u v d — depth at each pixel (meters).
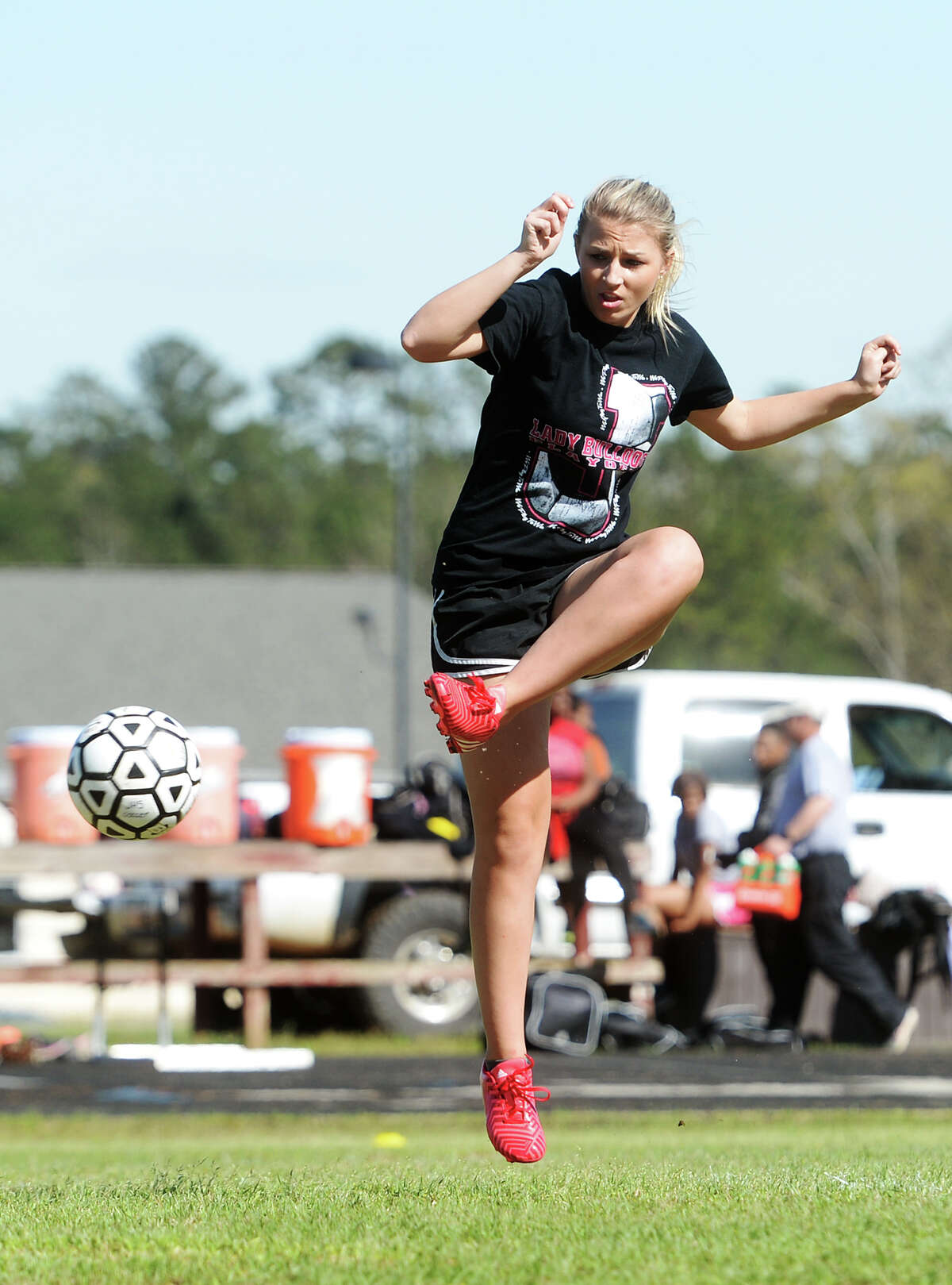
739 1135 26.27
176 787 15.88
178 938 46.41
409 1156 21.86
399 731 105.75
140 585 150.12
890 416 191.12
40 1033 49.47
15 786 42.66
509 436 14.35
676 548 13.76
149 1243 10.96
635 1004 44.44
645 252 13.89
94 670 142.62
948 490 191.88
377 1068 36.94
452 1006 44.62
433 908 45.00
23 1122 28.98
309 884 46.41
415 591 157.25
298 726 140.75
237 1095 32.78
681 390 14.73
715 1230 10.91
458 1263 10.05
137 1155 23.27
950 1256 9.92
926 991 44.97
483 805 14.88
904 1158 18.34
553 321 14.05
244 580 151.38
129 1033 50.59
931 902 44.75
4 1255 10.78
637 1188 13.56
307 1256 10.41
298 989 48.38
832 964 41.66
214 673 143.62
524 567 14.55
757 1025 43.12
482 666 14.57
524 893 15.08
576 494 14.44
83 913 43.62
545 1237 10.88
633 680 47.91
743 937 44.06
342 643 146.62
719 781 46.88
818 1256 9.97
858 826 47.44
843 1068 37.16
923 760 49.22
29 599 147.38
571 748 42.50
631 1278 9.55
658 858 46.28
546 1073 35.97
